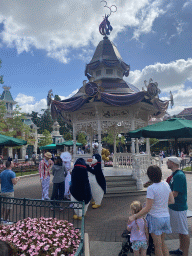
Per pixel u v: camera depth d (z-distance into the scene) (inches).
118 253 145.7
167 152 1317.7
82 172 222.1
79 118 481.7
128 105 362.3
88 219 223.6
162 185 114.7
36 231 118.0
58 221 135.3
